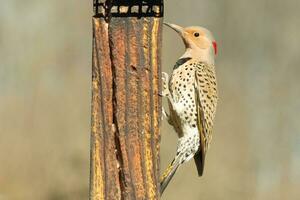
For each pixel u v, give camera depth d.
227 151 18.27
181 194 16.50
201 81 9.31
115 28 7.29
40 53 19.88
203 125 9.31
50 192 16.78
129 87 7.34
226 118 19.08
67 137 17.31
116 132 7.37
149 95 7.37
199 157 9.48
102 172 7.39
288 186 19.23
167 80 8.96
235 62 25.45
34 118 17.53
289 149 20.70
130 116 7.36
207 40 9.58
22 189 16.66
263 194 18.39
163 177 9.05
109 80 7.36
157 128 7.43
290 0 26.84
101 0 7.33
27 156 16.94
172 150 15.67
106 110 7.38
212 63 9.64
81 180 16.97
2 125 17.23
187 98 9.24
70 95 18.06
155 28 7.33
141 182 7.37
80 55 21.00
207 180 17.08
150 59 7.34
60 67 19.84
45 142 17.17
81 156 17.12
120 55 7.31
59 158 17.06
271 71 25.03
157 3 7.33
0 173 16.66
